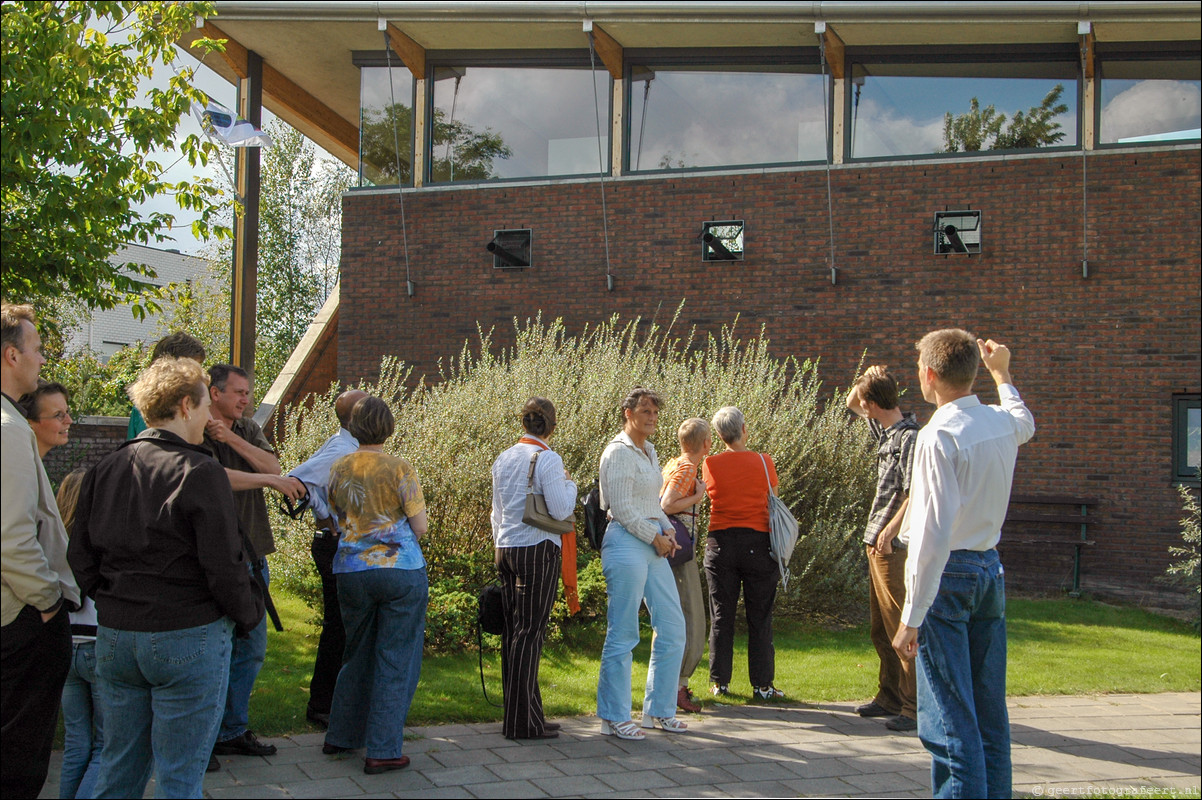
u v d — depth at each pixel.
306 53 13.78
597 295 12.20
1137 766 4.86
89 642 3.85
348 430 5.07
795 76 11.90
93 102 6.69
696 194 11.98
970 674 3.75
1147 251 10.65
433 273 12.73
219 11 12.26
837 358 11.44
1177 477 10.51
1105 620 8.86
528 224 12.46
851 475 9.25
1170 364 10.52
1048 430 10.83
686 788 4.37
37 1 6.66
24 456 3.40
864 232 11.45
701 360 10.44
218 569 3.29
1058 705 6.06
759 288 11.73
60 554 3.74
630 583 5.17
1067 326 10.84
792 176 11.70
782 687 6.32
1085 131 10.93
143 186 7.13
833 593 8.89
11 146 6.07
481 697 5.79
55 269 6.56
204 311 21.25
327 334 14.39
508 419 8.58
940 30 10.96
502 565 5.08
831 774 4.63
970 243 11.13
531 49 12.70
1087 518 10.59
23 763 3.67
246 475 4.46
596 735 5.20
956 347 3.79
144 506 3.29
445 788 4.26
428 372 12.66
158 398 3.44
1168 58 10.93
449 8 11.76
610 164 12.31
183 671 3.29
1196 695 6.34
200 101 7.53
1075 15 10.33
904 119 11.56
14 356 3.54
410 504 4.62
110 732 3.38
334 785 4.27
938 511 3.62
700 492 5.85
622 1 11.27
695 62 12.22
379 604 4.61
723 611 6.11
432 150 12.98
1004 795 3.80
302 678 6.10
